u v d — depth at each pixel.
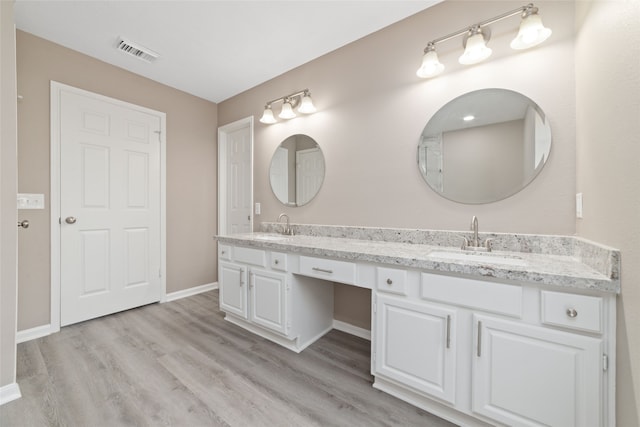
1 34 1.35
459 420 1.23
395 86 1.94
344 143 2.21
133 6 1.77
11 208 1.41
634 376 0.80
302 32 2.04
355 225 2.15
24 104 2.02
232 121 3.20
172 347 1.93
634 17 0.78
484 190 1.61
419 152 1.83
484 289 1.13
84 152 2.32
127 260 2.60
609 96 0.96
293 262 1.84
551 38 1.42
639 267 0.78
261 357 1.81
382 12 1.83
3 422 1.23
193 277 3.16
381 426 1.23
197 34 2.06
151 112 2.76
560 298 0.98
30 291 2.05
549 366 1.00
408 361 1.33
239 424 1.23
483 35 1.59
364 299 2.14
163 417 1.26
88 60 2.34
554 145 1.42
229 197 3.34
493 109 1.58
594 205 1.10
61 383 1.51
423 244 1.79
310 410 1.32
